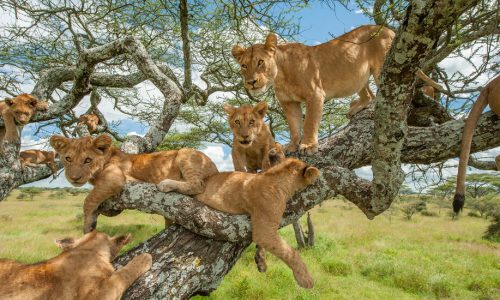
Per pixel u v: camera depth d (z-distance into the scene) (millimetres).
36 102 7051
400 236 25500
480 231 28062
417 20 2697
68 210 38375
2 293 3199
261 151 5105
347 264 16172
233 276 13930
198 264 3750
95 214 4172
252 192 3840
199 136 15195
